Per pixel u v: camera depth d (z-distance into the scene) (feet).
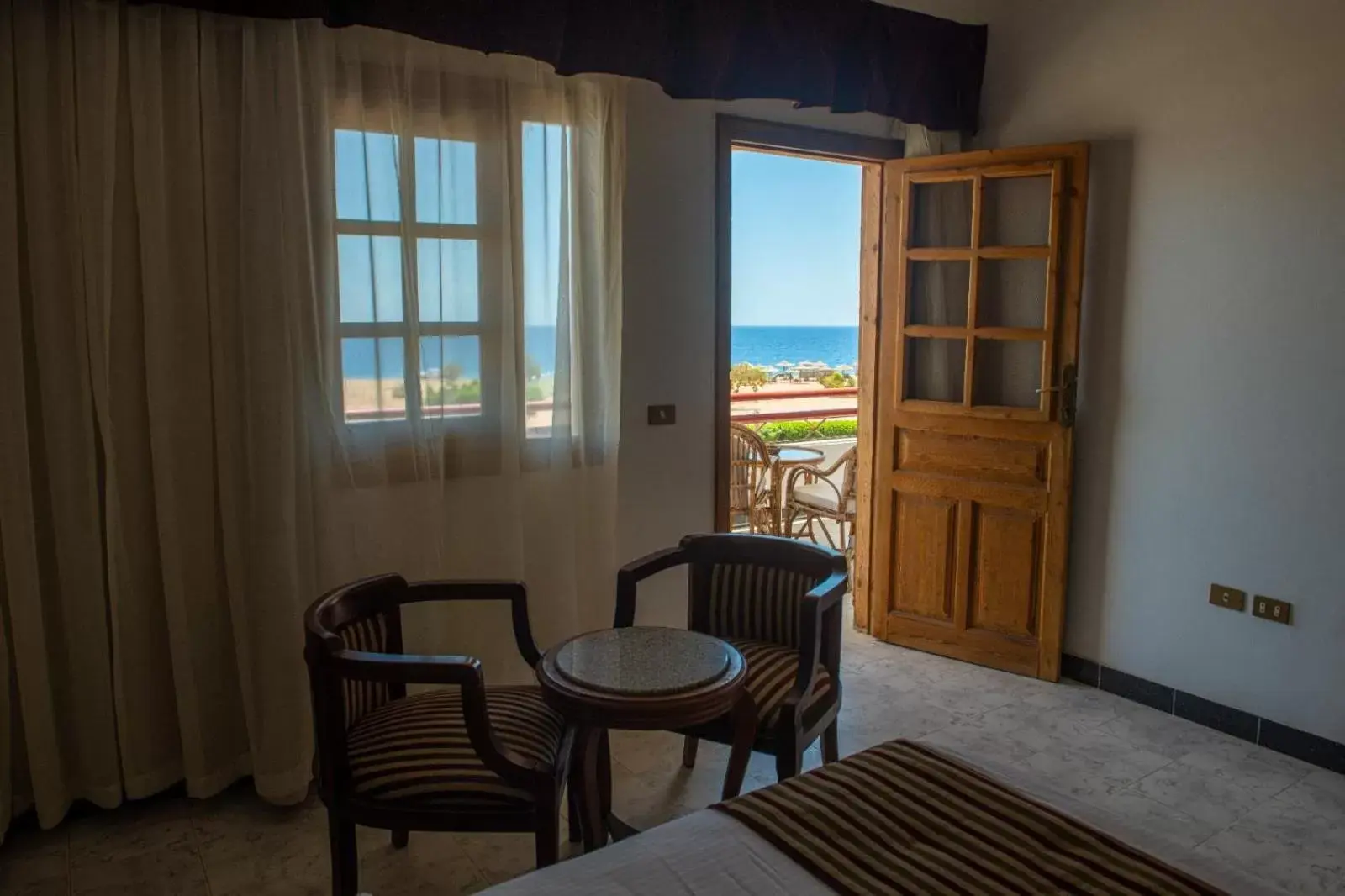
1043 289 11.58
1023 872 4.22
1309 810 8.46
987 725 10.28
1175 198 10.27
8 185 7.15
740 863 4.35
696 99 10.28
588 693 6.11
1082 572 11.50
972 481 11.89
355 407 8.78
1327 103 8.97
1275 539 9.60
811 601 7.25
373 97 8.63
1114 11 10.75
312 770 8.70
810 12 10.80
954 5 12.14
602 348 10.18
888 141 12.71
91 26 7.29
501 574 9.68
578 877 4.26
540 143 9.55
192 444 8.05
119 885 7.30
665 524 11.18
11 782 7.82
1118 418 10.98
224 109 7.88
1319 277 9.11
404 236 8.84
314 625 6.18
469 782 6.14
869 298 13.01
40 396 7.54
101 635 7.86
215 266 7.95
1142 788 8.86
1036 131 11.75
